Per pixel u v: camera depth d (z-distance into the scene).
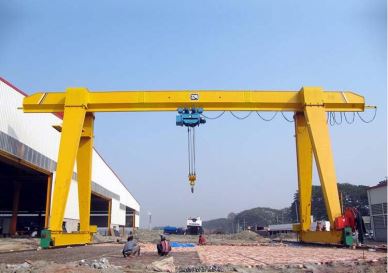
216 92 25.00
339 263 11.82
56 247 21.75
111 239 38.25
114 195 59.94
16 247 21.48
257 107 25.11
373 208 38.19
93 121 26.22
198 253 18.11
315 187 98.81
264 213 181.88
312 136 23.81
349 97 24.78
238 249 21.39
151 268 10.38
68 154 22.98
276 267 11.23
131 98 24.83
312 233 25.72
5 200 50.66
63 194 22.17
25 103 24.53
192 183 26.47
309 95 24.44
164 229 66.19
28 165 27.48
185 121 24.44
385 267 10.78
